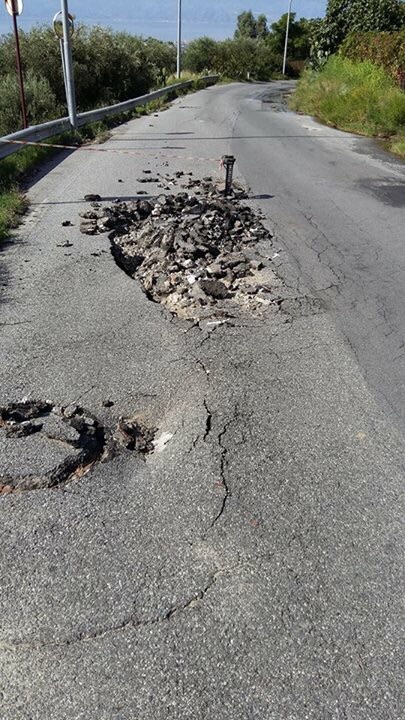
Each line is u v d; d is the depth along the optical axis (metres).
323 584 2.65
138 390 4.04
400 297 5.75
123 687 2.19
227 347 4.65
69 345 4.59
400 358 4.61
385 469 3.39
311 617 2.50
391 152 13.81
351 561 2.78
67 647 2.33
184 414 3.80
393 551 2.85
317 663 2.31
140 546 2.80
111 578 2.63
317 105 21.42
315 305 5.50
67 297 5.47
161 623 2.44
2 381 4.07
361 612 2.53
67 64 13.84
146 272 6.21
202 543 2.83
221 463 3.36
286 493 3.17
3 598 2.52
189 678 2.23
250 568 2.71
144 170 10.99
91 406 3.84
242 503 3.08
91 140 14.41
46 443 3.42
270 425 3.72
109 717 2.09
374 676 2.27
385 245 7.23
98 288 5.69
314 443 3.58
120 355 4.47
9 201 8.16
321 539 2.89
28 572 2.65
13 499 3.05
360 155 13.39
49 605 2.50
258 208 8.69
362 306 5.52
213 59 50.78
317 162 12.43
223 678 2.24
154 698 2.16
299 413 3.86
